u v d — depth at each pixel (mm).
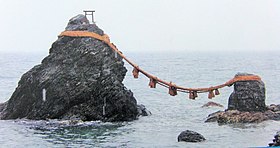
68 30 38875
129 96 38469
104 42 38406
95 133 33062
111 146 29312
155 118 39250
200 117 39688
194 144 29578
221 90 59906
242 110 36938
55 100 37062
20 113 38219
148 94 56750
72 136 32156
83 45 38062
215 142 29938
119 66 38344
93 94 37000
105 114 37156
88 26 38844
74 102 36938
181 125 35969
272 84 69812
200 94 54500
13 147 29375
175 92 38406
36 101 37625
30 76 38344
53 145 29703
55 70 37906
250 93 36969
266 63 152250
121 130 34125
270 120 36000
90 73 37312
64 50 38406
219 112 38406
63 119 36875
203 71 110188
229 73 101750
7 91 61438
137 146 29250
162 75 97375
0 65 133875
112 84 37281
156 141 30625
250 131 32938
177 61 175125
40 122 36406
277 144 27031
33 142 30516
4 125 35656
